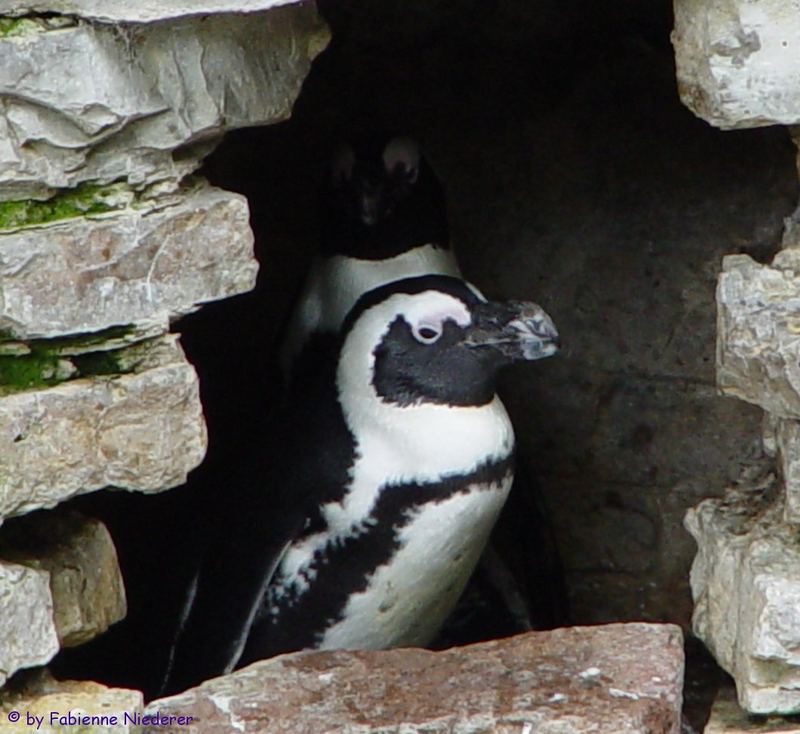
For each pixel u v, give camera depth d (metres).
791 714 7.82
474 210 12.35
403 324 9.80
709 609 8.21
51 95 7.17
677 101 11.58
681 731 8.38
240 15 7.79
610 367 12.00
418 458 9.69
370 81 12.35
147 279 7.56
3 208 7.36
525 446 12.24
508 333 9.66
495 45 11.98
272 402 12.34
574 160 11.96
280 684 7.90
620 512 12.05
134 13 7.07
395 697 7.72
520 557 11.37
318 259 12.43
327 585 9.98
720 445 11.77
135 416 7.57
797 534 7.91
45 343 7.50
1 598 7.32
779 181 11.43
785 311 7.40
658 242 11.79
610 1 11.59
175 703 7.75
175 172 7.64
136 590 11.55
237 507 10.12
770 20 7.18
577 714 7.45
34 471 7.41
